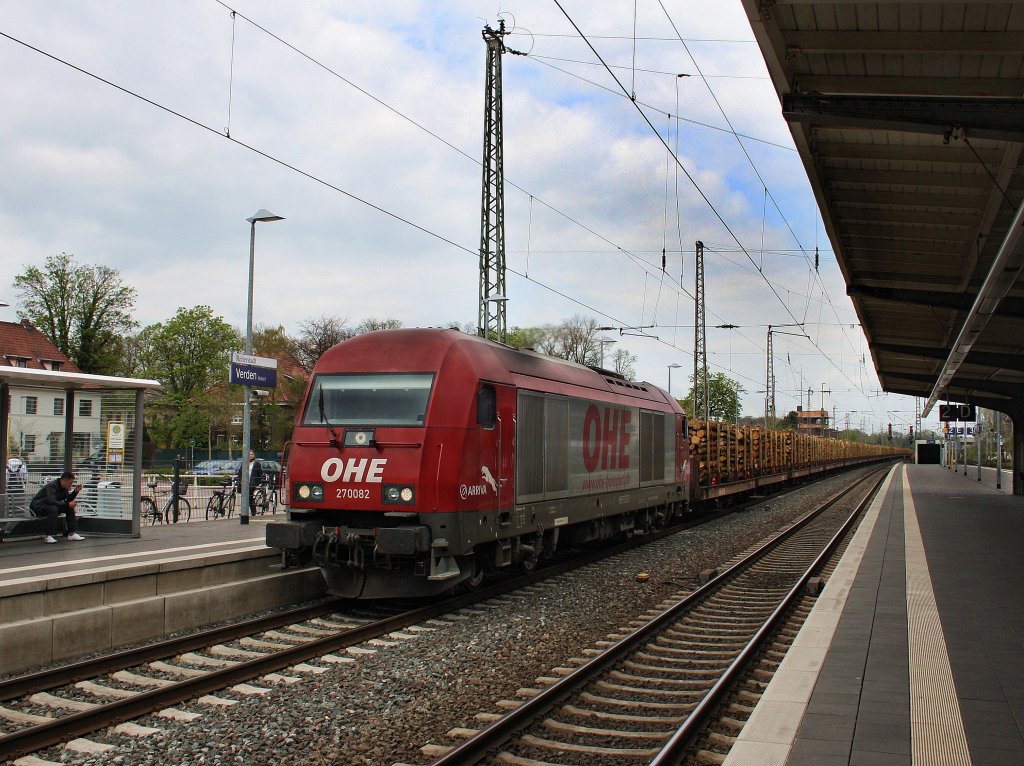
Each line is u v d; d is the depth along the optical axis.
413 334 11.77
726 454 28.91
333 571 11.34
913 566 13.55
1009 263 10.70
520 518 12.57
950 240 17.22
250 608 11.00
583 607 11.66
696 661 8.65
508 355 13.00
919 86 10.86
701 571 14.72
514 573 14.45
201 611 10.22
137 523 14.66
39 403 15.07
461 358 11.48
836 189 15.09
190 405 52.66
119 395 14.98
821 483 52.31
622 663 8.52
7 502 13.97
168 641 8.80
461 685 7.83
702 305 38.25
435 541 10.62
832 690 6.55
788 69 10.23
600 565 15.80
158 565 10.09
